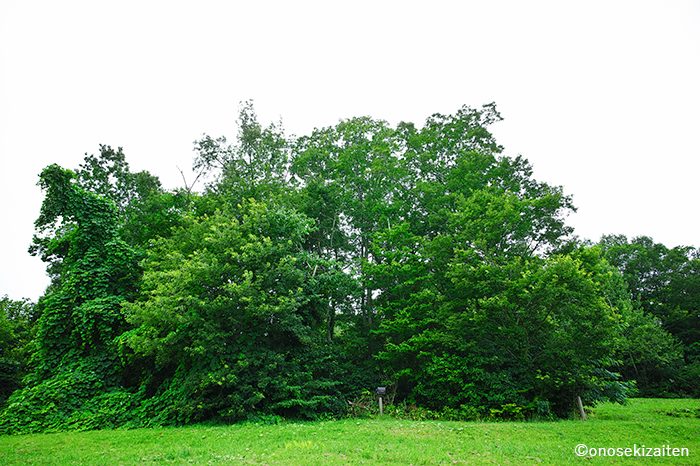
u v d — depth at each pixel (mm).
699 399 32594
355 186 31000
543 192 27312
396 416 19375
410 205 29578
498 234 22156
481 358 19172
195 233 21094
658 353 37594
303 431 13102
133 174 31766
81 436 13641
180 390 16266
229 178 28609
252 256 17547
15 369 26891
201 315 16641
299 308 19547
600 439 11594
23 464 9398
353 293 26109
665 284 50719
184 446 10961
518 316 19188
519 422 16000
